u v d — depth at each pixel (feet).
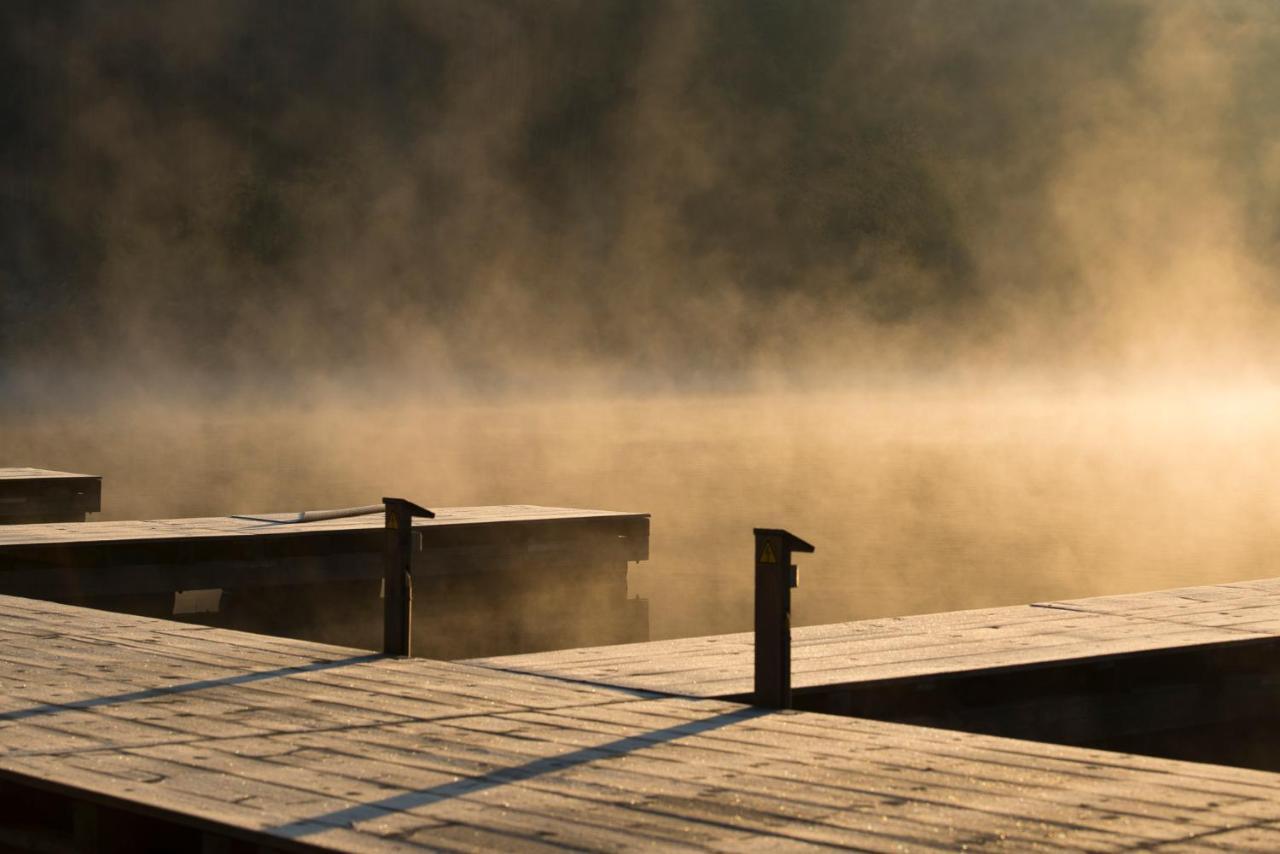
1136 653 23.13
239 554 38.32
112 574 36.65
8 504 51.01
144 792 14.37
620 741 16.60
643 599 43.62
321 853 12.66
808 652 22.90
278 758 15.74
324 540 39.65
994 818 13.57
